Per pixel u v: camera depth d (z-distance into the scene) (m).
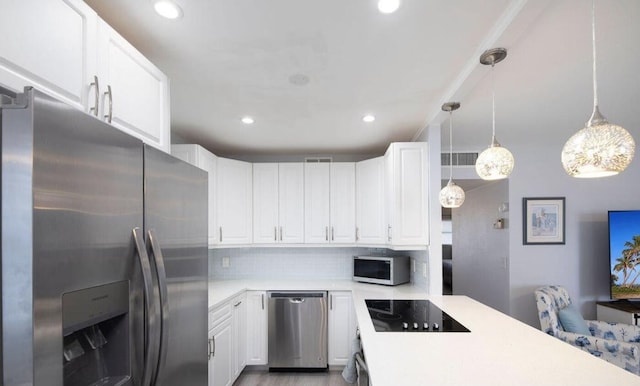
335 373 3.29
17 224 0.67
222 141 3.46
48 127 0.71
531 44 1.67
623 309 3.46
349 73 1.93
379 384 1.22
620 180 3.90
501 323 2.01
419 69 1.88
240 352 3.14
